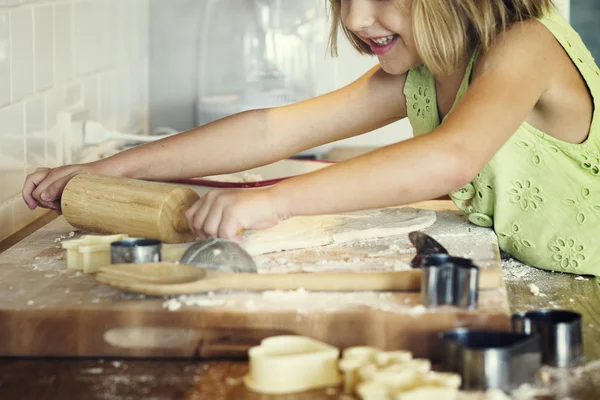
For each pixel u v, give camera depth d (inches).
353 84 63.0
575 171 54.3
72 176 56.6
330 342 37.2
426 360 34.4
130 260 42.8
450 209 63.6
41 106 70.4
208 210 44.7
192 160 61.1
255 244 48.7
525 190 55.1
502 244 57.6
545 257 55.8
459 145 44.3
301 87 106.8
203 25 106.1
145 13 106.0
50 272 45.1
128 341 37.9
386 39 52.6
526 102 47.6
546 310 38.1
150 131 108.4
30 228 65.2
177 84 108.0
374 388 30.5
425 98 58.9
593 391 33.2
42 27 70.7
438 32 50.1
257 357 33.8
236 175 77.8
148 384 34.9
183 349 37.8
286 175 79.4
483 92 47.1
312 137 62.5
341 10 53.8
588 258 54.6
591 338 40.2
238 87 106.7
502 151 54.1
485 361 32.8
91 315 38.0
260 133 61.9
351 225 54.7
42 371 36.7
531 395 32.9
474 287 37.6
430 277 37.6
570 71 52.6
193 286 39.3
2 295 40.4
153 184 51.4
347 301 38.9
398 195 44.0
